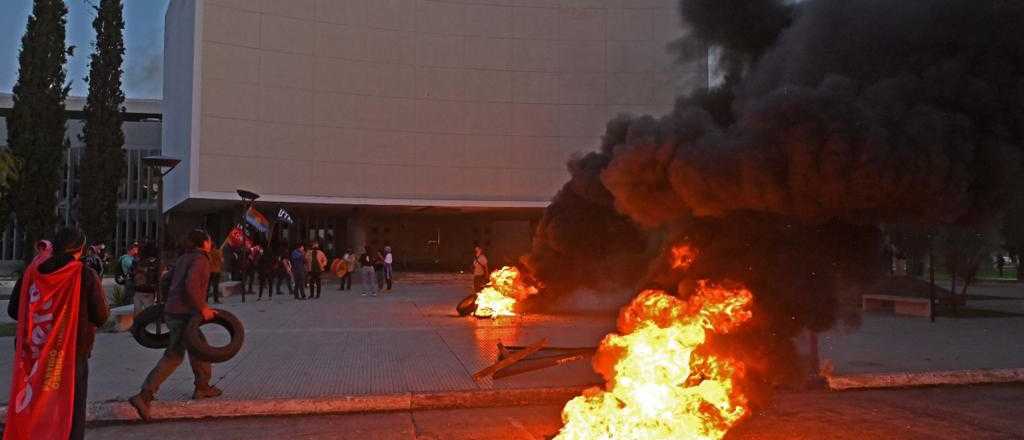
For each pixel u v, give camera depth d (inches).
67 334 167.2
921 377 283.3
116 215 1411.2
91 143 1385.3
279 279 788.6
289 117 1256.2
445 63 1364.4
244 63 1221.1
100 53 1406.3
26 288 167.8
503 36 1390.3
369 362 324.2
